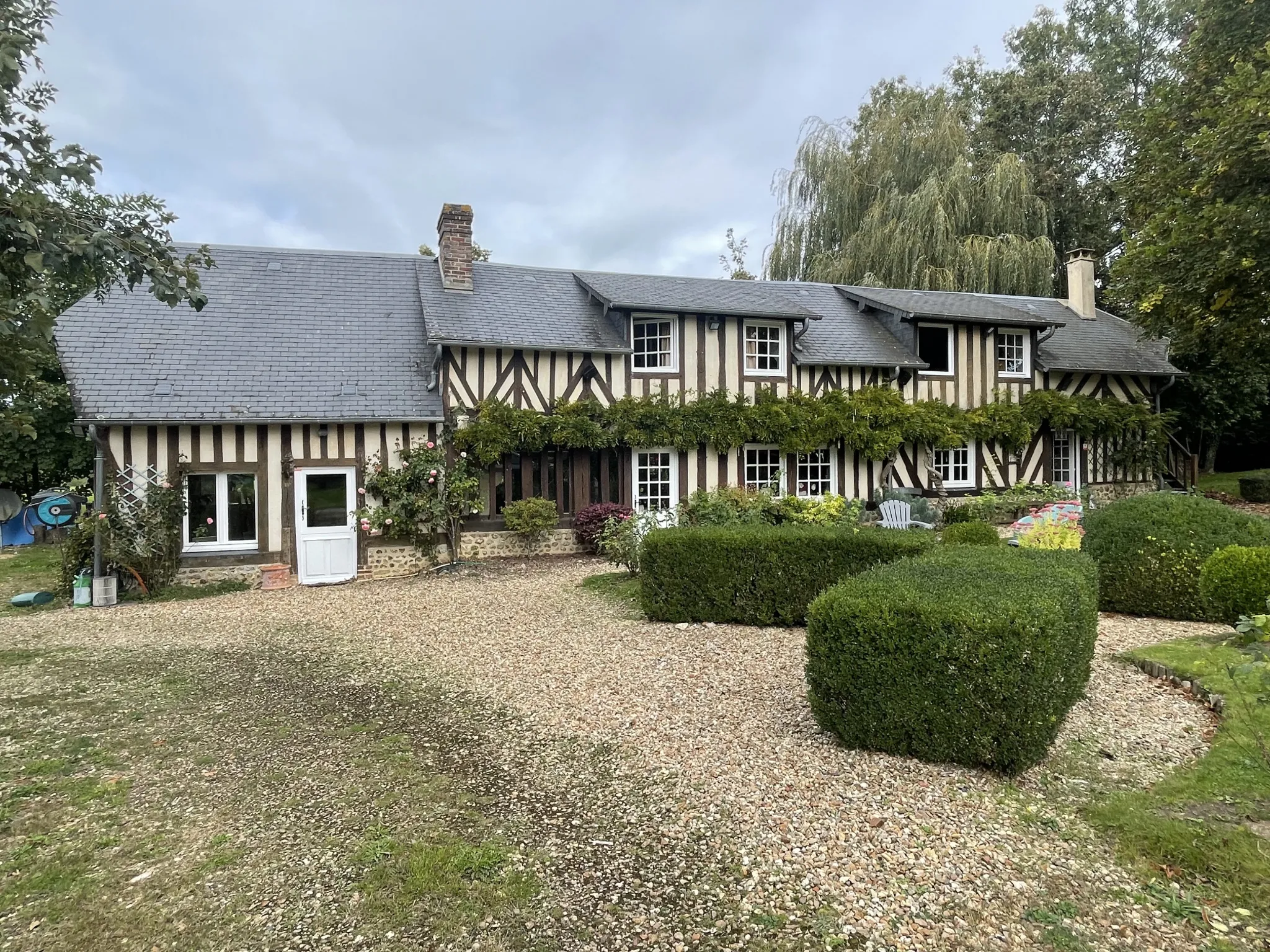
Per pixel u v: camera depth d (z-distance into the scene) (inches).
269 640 271.1
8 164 132.9
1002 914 94.9
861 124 839.1
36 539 617.6
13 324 147.9
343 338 471.5
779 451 522.0
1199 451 797.2
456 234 515.5
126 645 267.7
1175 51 721.6
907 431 534.3
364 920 98.0
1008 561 188.5
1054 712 137.9
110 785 143.4
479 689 201.2
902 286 720.3
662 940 92.4
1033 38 954.7
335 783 142.1
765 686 191.5
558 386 476.7
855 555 249.1
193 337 439.8
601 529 457.7
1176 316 491.5
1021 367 599.5
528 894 102.7
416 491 430.0
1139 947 88.0
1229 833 109.3
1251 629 123.9
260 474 408.2
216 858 114.9
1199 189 430.3
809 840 114.2
